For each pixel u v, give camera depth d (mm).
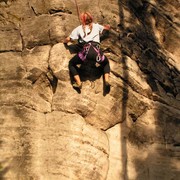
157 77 9086
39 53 8352
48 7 8828
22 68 8188
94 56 7695
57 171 7312
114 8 9172
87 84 7980
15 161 7383
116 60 8508
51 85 8180
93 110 7914
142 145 8250
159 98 8844
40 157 7449
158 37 10039
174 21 10398
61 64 8070
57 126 7633
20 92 7910
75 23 8633
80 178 7340
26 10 8992
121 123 8211
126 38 8914
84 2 9000
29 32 8625
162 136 8484
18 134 7586
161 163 8188
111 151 7910
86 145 7586
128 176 7832
